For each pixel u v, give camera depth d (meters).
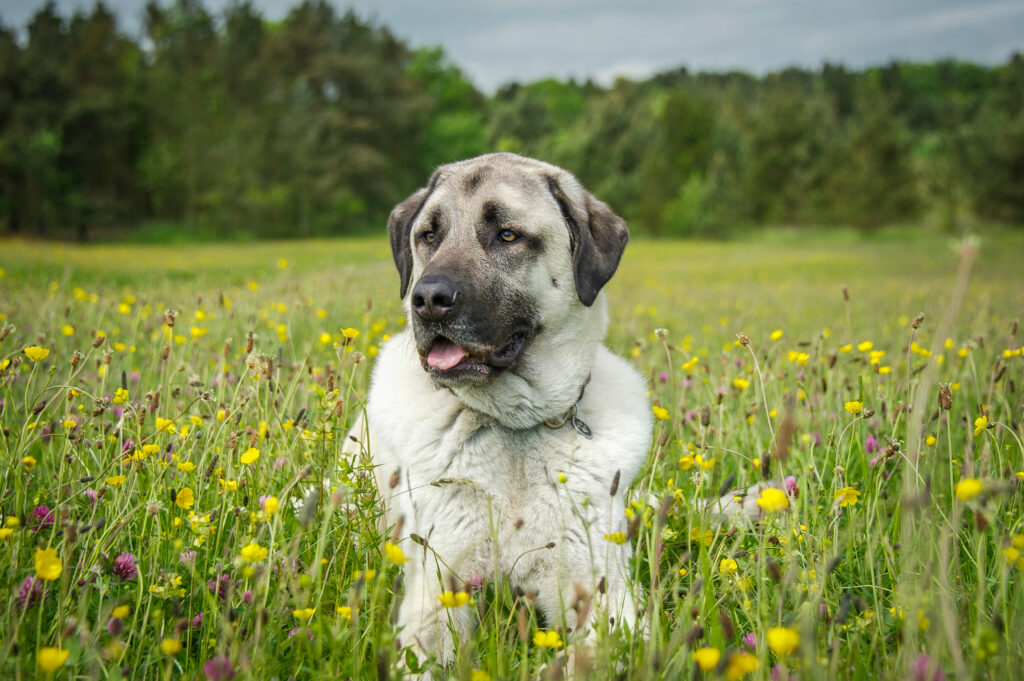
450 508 3.21
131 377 4.37
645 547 3.33
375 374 3.87
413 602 3.03
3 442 3.21
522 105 81.31
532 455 3.29
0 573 2.46
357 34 86.75
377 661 2.06
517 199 3.56
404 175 83.44
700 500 3.26
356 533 3.00
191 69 73.81
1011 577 2.61
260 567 2.37
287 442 3.49
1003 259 32.91
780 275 25.19
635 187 67.06
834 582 2.66
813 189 65.25
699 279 22.88
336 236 67.38
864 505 3.32
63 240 53.19
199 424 3.35
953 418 4.30
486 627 2.79
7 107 54.06
